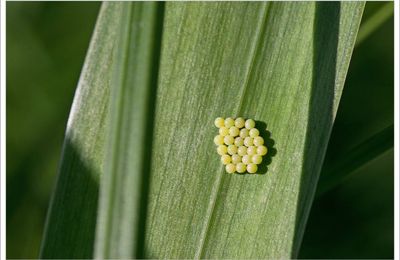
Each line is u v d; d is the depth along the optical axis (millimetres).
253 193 70
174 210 69
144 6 61
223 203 70
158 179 69
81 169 66
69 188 66
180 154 70
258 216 69
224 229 69
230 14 70
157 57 63
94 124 67
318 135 68
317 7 69
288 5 69
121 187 59
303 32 69
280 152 69
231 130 69
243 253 69
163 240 68
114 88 60
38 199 95
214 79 70
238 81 70
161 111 69
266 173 70
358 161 74
